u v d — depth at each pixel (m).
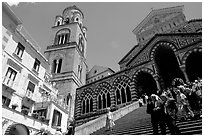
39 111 24.62
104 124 16.06
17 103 20.84
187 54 22.95
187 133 6.50
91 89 32.66
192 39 23.98
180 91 11.12
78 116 31.36
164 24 40.34
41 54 27.55
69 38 54.25
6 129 16.16
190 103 10.15
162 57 29.50
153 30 41.75
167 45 25.98
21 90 21.86
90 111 30.92
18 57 22.02
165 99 7.46
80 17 64.19
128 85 27.67
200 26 32.22
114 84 29.58
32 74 24.77
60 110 27.34
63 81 43.03
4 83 18.97
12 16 21.28
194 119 8.75
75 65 47.19
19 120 18.44
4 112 16.72
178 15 39.03
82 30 62.16
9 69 20.48
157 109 7.09
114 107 27.00
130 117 15.34
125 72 29.33
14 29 21.86
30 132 19.69
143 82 29.36
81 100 33.09
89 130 14.05
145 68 26.73
